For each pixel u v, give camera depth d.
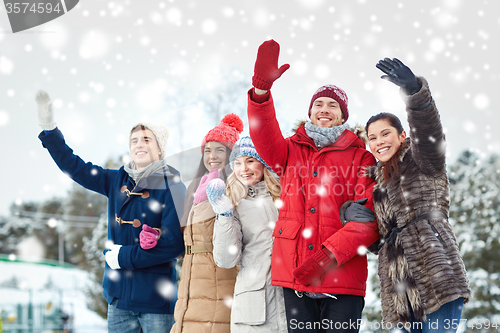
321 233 2.09
